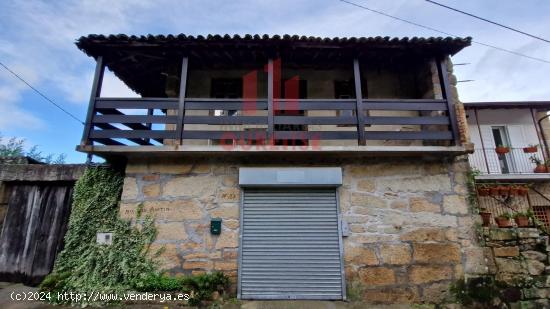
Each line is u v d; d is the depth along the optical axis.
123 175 5.11
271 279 4.45
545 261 4.38
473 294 4.27
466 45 4.89
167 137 4.71
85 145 4.50
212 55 5.33
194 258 4.47
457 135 4.71
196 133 4.74
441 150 4.52
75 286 4.24
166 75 5.93
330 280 4.43
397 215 4.62
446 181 4.76
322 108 4.91
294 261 4.52
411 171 4.81
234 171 4.82
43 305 4.08
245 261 4.52
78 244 4.73
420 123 4.83
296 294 4.39
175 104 4.88
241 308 4.12
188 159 4.84
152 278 4.28
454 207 4.65
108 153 4.62
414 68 6.09
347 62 5.78
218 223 4.57
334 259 4.51
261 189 4.81
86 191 4.96
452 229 4.55
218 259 4.48
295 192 4.80
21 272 5.09
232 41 4.81
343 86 6.45
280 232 4.64
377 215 4.63
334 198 4.77
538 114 8.66
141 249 4.47
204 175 4.79
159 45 4.88
